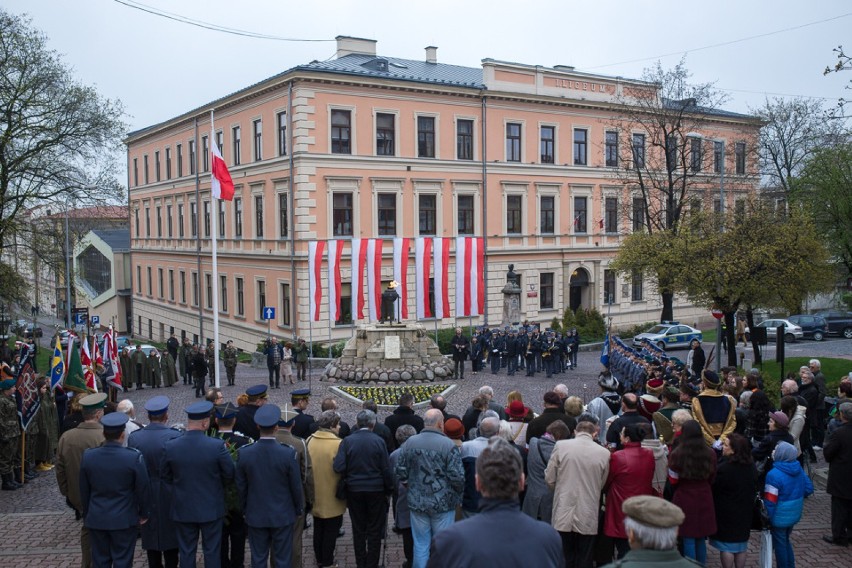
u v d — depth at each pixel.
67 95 36.94
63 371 16.58
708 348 43.06
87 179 38.84
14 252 39.28
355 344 30.23
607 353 23.56
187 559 8.45
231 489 9.11
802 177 31.50
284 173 41.62
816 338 46.06
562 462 8.16
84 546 9.15
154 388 31.28
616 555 9.48
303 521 9.44
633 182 44.28
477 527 4.66
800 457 11.62
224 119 48.62
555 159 49.25
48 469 15.91
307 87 39.88
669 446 9.85
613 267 35.53
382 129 42.56
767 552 8.80
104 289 75.88
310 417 11.53
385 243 42.69
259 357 39.47
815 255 23.98
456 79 47.19
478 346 32.81
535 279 48.78
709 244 24.50
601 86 50.84
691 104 42.50
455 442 9.34
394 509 9.62
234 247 48.66
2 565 9.92
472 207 45.94
